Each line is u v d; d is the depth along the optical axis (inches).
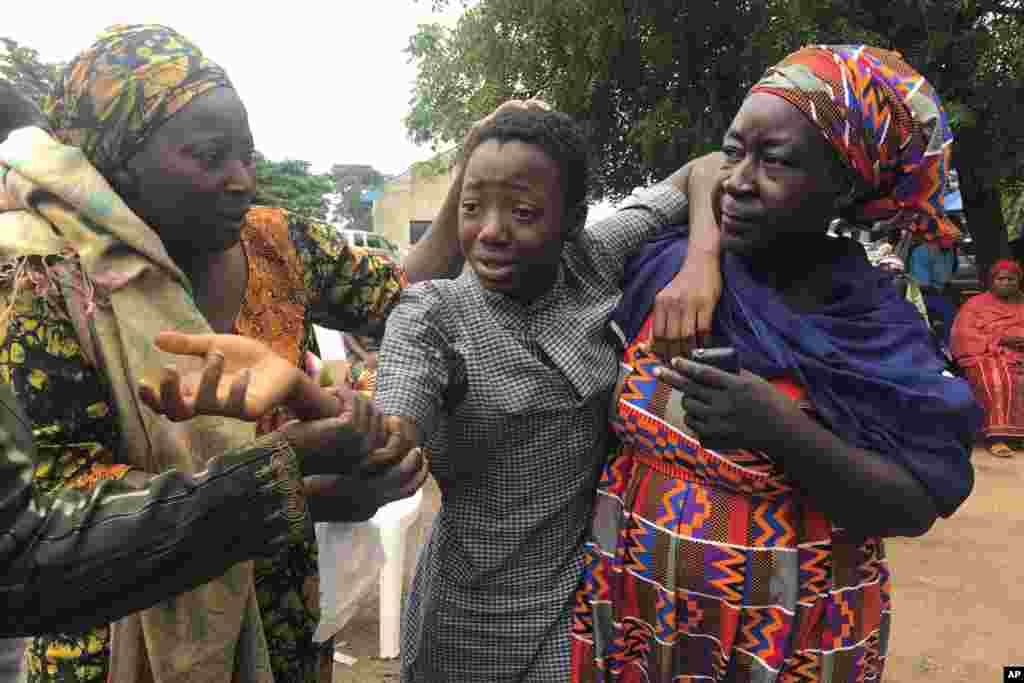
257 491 36.2
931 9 294.8
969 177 327.9
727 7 309.6
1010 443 302.0
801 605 52.3
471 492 54.9
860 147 50.4
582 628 56.2
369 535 69.7
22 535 31.8
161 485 34.8
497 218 49.6
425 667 58.8
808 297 56.0
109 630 49.1
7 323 44.1
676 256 57.4
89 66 46.8
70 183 45.3
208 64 47.9
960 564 181.2
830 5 293.9
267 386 35.3
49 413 44.8
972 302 312.2
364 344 130.7
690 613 53.5
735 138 52.7
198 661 48.1
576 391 53.6
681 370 47.7
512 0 338.0
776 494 52.1
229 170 47.9
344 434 38.7
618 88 357.7
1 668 81.0
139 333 45.6
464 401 52.1
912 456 49.6
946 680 130.0
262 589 55.3
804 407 50.9
